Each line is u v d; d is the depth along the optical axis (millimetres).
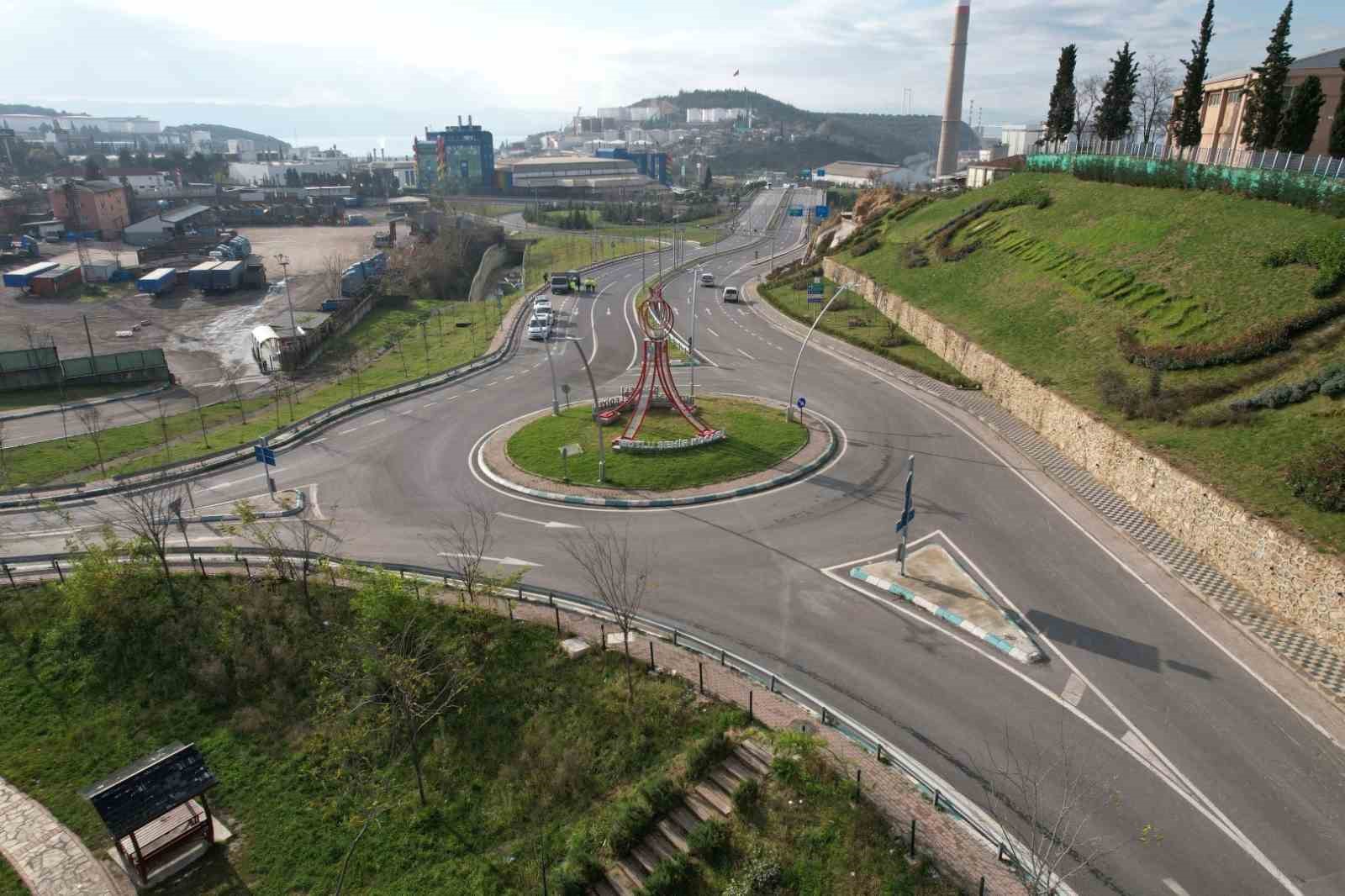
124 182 172125
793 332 71062
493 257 132500
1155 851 18000
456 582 29906
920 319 63000
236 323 93875
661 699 23250
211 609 28359
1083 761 20750
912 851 17406
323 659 26266
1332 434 29188
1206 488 29875
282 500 37938
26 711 25297
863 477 39281
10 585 30438
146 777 19750
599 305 85812
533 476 39938
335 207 185375
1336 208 42031
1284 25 51812
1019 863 16328
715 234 151250
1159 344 41344
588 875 18406
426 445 45312
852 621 27438
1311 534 25672
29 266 121250
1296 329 36031
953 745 21391
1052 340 48344
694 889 17750
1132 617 27000
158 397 65438
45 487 40719
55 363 66312
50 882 19750
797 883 17406
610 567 30031
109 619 27672
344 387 61562
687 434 44344
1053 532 33250
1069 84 88000
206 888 19531
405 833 20625
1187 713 22375
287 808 21719
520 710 24000
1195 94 64062
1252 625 25953
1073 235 59406
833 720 21797
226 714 25031
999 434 44812
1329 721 21891
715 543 33125
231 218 176500
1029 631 26312
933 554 31625
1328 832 18469
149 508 32969
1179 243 48875
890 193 109250
